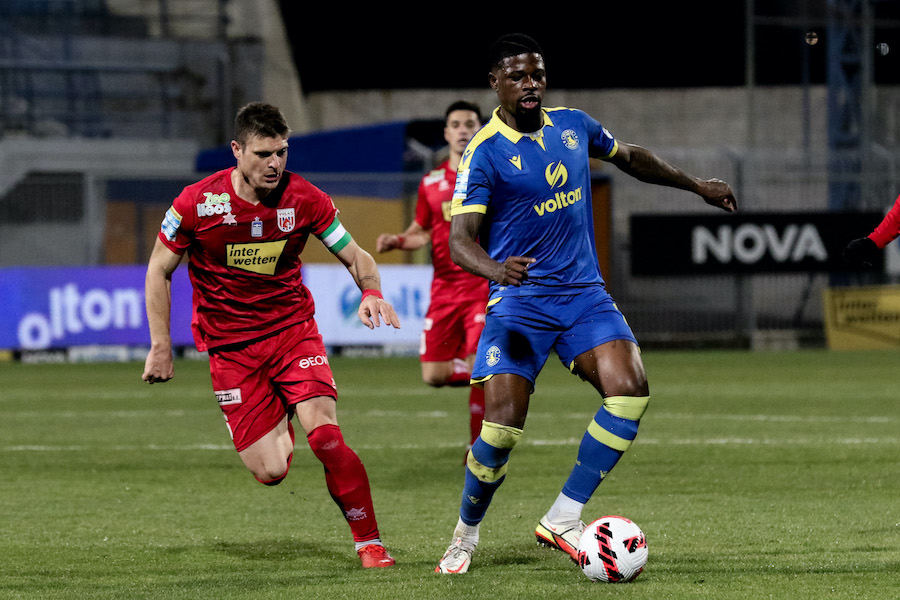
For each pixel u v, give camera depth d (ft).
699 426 105.91
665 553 53.21
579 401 129.80
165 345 50.96
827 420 110.32
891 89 288.30
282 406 53.62
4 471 83.35
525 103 47.78
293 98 305.94
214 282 51.88
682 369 172.04
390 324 50.37
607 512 64.95
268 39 290.76
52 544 57.67
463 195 48.06
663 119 306.96
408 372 168.55
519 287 49.37
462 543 49.85
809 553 52.85
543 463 84.69
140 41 272.92
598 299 49.85
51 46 266.36
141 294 192.03
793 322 229.04
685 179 53.57
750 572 48.57
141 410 124.26
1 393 143.02
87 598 45.16
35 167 241.76
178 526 62.59
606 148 51.62
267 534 60.23
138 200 209.87
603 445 48.98
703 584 46.09
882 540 56.03
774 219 207.82
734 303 223.71
